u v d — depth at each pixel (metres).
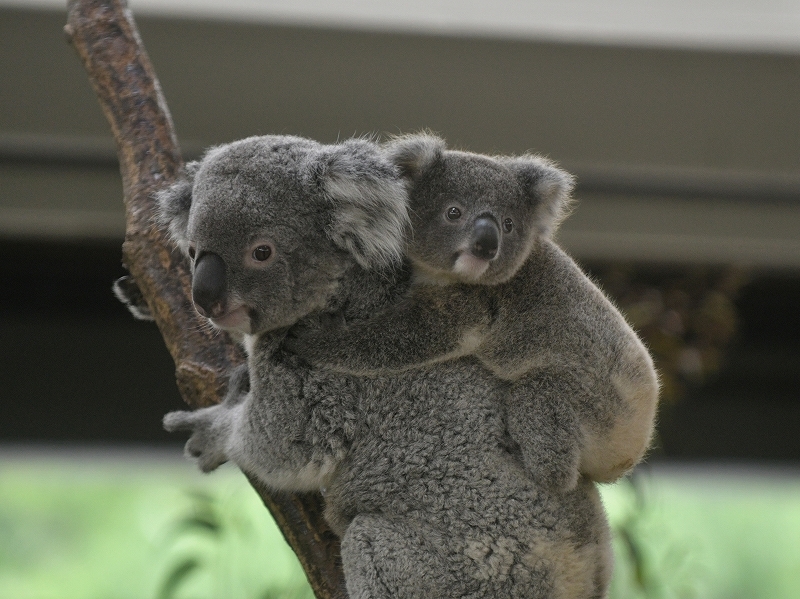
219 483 11.84
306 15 10.60
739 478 12.66
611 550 6.09
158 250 6.42
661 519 11.47
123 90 6.88
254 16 10.57
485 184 6.34
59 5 10.35
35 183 11.15
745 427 12.46
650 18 10.80
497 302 5.99
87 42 6.99
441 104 11.41
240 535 10.12
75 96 10.86
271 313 5.66
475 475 5.73
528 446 5.71
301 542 6.00
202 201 5.65
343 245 5.74
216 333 6.38
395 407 5.84
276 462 5.80
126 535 15.50
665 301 11.85
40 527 15.55
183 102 11.16
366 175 5.64
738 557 14.62
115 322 11.88
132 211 6.56
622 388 5.82
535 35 10.80
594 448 5.80
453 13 10.69
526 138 11.70
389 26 10.70
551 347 5.82
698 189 11.62
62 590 15.22
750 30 10.83
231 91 11.09
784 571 14.50
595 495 6.05
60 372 11.72
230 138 11.40
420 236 6.15
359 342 5.80
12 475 14.69
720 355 11.77
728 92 11.29
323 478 5.84
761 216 11.89
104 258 11.98
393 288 6.00
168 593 10.20
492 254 5.89
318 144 6.00
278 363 5.86
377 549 5.61
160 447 11.61
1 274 11.83
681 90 11.28
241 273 5.56
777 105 11.34
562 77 11.20
